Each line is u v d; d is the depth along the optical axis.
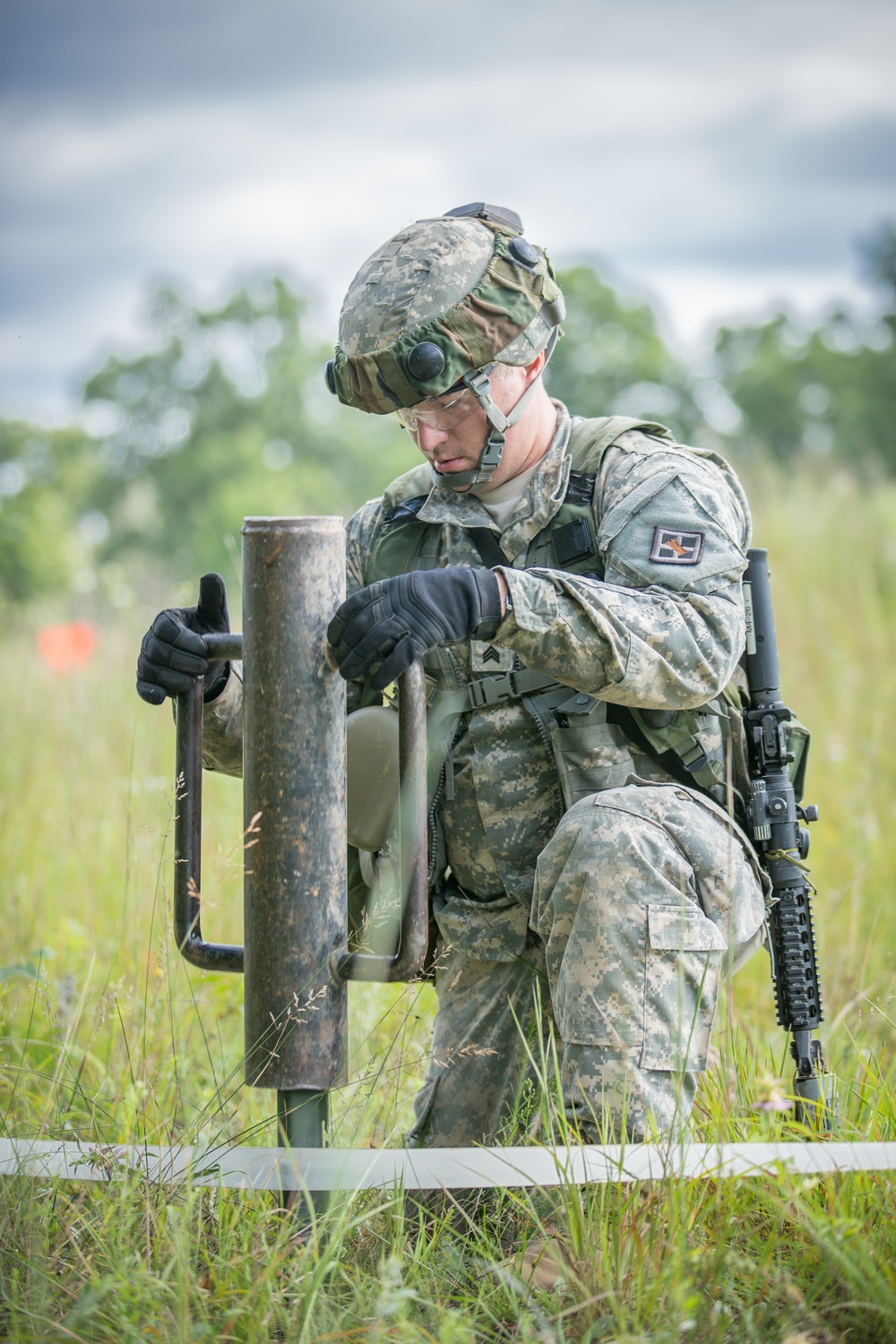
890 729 8.52
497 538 3.89
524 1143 3.40
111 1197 3.21
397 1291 2.68
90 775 7.73
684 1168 2.96
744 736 3.80
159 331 95.19
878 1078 3.76
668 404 88.19
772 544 12.67
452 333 3.51
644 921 3.33
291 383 90.31
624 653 3.28
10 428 89.81
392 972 3.19
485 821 3.86
